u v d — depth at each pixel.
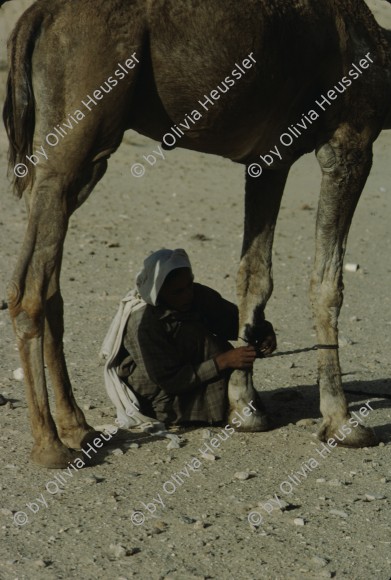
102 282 12.27
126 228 15.02
